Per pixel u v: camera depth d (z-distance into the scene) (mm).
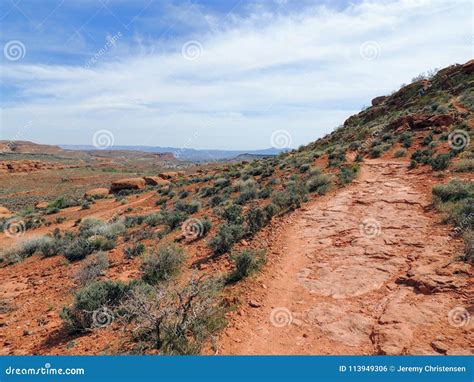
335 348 5188
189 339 5645
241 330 5922
